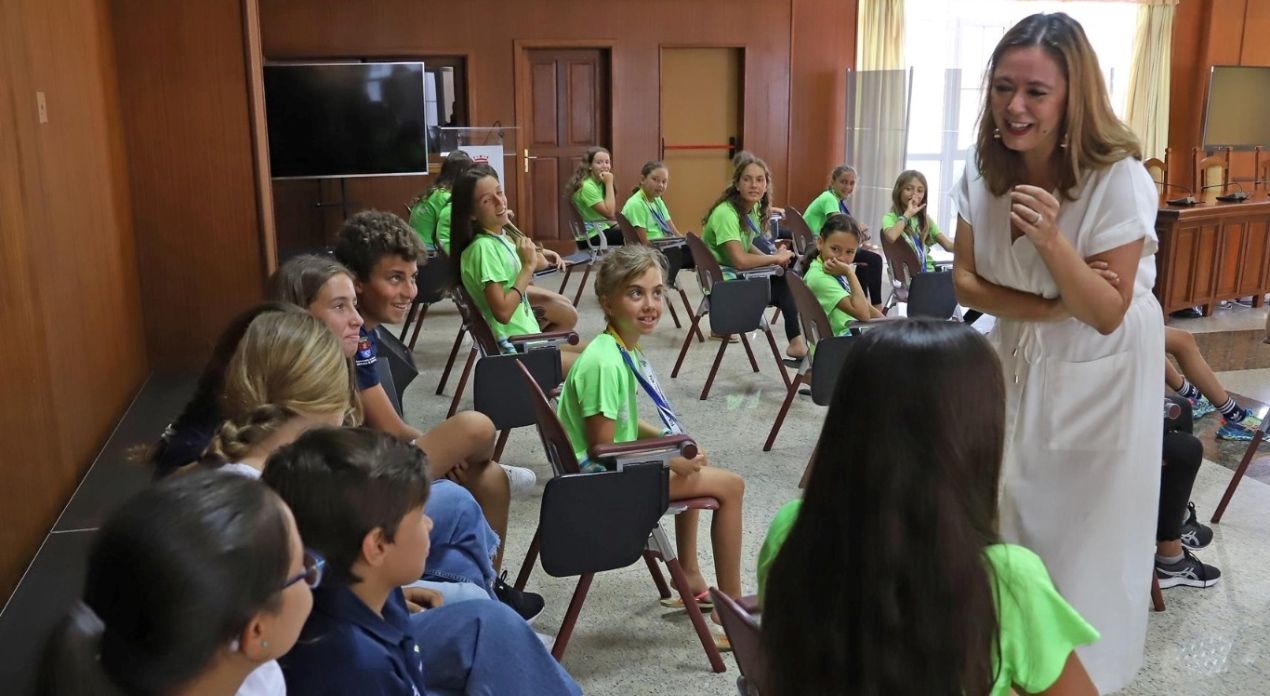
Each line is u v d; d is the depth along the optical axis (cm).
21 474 257
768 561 121
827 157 1016
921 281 476
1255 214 682
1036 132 173
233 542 88
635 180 968
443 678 158
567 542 216
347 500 126
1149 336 189
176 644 85
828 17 984
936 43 1009
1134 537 196
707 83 984
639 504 219
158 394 409
